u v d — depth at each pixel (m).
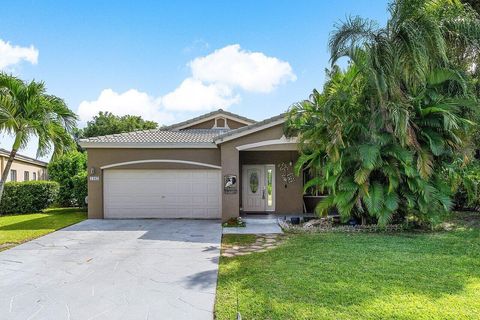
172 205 15.60
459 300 4.96
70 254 8.58
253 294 5.48
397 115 9.87
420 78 10.02
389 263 6.98
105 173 15.56
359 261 7.17
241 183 17.17
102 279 6.53
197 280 6.39
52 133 10.64
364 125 10.99
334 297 5.19
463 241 9.01
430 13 10.55
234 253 8.57
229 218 13.86
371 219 11.87
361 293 5.32
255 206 17.14
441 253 7.75
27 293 5.81
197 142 15.40
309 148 12.71
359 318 4.46
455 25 10.89
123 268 7.27
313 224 12.43
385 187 10.97
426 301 4.95
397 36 10.27
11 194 17.55
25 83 10.34
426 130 10.89
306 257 7.60
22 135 10.30
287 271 6.58
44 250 9.06
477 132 12.09
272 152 17.06
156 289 5.93
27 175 25.89
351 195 10.93
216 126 20.02
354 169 11.22
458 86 11.23
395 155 10.38
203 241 10.15
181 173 15.64
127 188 15.60
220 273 6.79
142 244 9.75
